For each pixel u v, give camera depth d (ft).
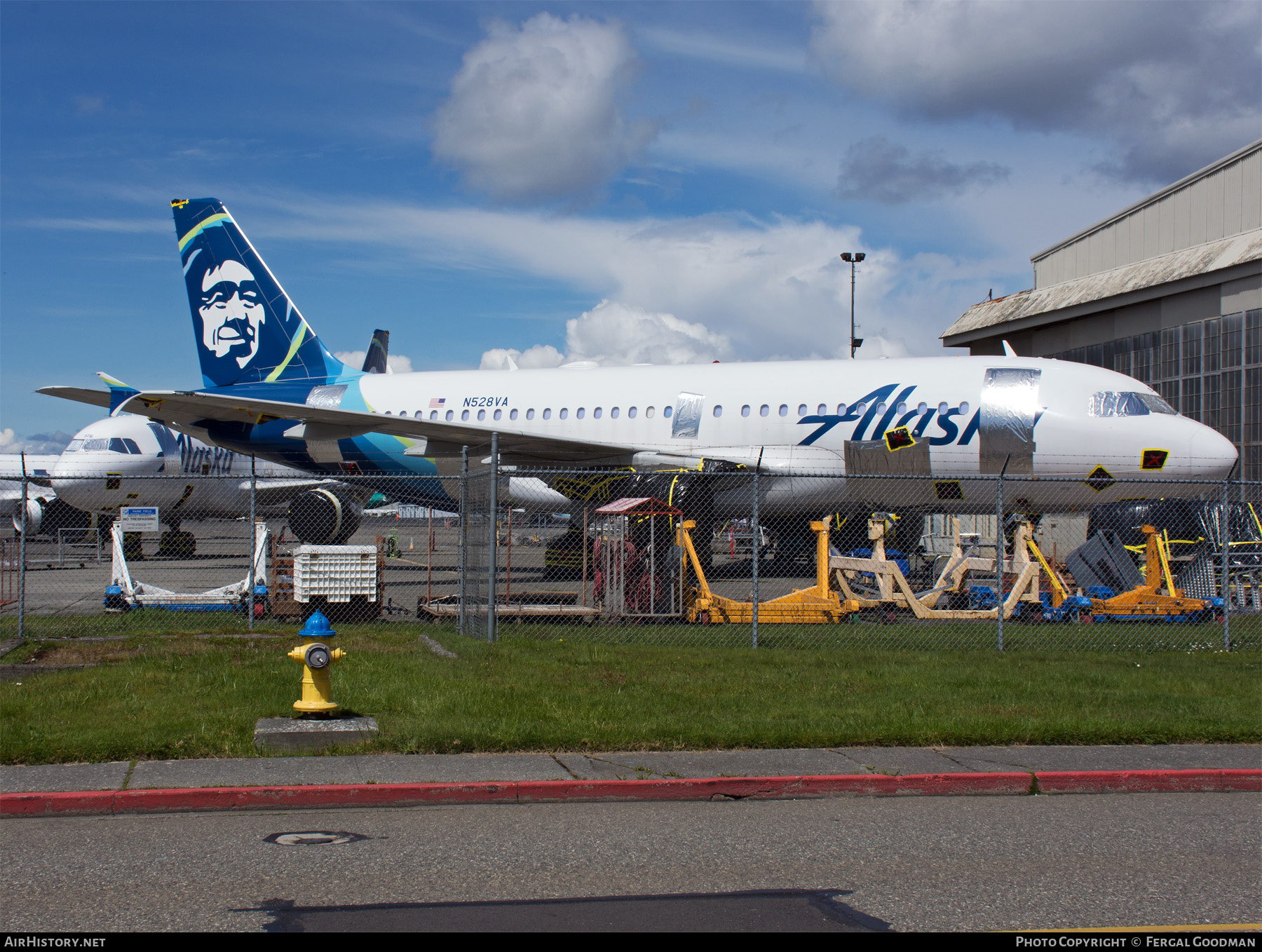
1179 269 97.25
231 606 53.11
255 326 89.86
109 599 52.90
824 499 70.28
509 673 34.99
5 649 40.14
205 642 42.04
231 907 15.78
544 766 24.14
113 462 93.71
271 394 88.74
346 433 76.59
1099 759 25.21
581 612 50.31
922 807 22.12
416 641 42.60
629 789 22.52
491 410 80.59
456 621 46.98
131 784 22.17
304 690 28.17
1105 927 15.15
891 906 15.97
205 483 99.09
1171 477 61.98
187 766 24.02
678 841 19.40
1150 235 106.52
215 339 90.89
